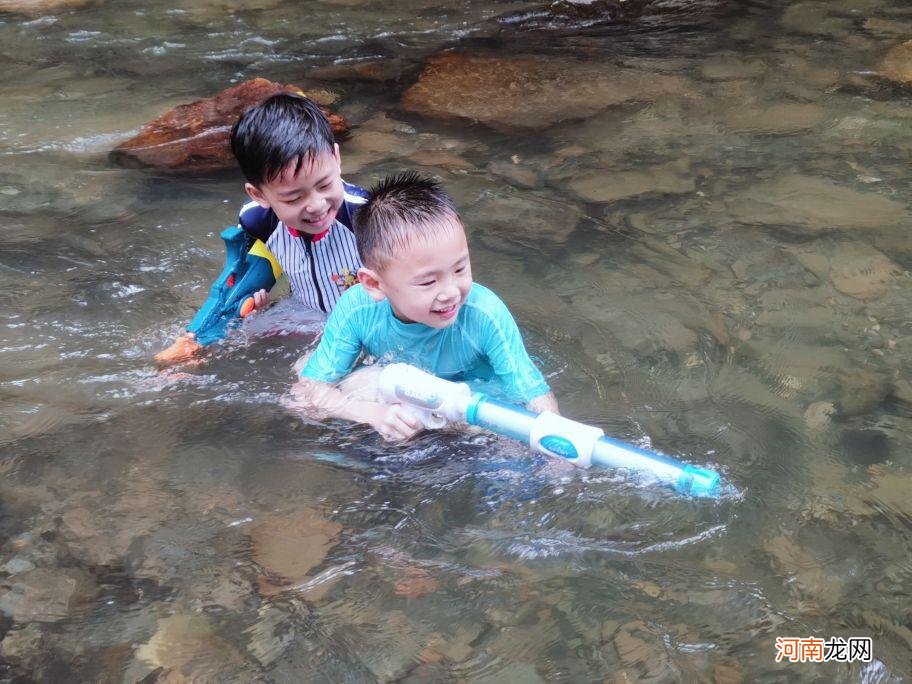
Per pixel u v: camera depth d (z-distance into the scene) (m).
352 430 2.77
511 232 3.82
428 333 2.86
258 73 5.77
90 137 4.88
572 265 3.57
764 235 3.73
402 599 2.20
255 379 3.04
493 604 2.17
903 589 2.16
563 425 2.48
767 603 2.13
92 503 2.53
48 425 2.83
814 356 3.02
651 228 3.82
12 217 4.05
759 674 1.96
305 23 6.59
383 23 6.56
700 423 2.73
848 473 2.52
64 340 3.23
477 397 2.60
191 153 4.63
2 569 2.32
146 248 3.80
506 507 2.46
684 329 3.17
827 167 4.29
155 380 3.03
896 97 4.99
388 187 2.78
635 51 5.83
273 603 2.20
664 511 2.40
